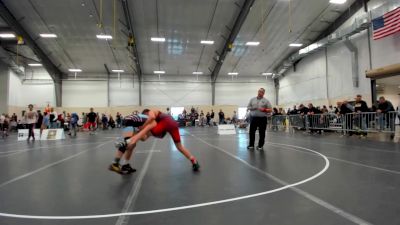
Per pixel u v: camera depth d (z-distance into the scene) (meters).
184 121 31.69
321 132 16.02
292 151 8.09
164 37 23.94
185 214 2.95
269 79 36.72
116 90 34.16
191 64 31.66
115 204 3.33
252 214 2.92
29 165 6.37
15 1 18.38
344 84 21.52
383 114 11.44
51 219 2.86
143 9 19.50
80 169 5.75
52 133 15.19
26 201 3.51
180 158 7.09
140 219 2.82
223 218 2.82
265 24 21.69
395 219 2.71
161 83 35.19
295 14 20.39
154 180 4.59
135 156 7.54
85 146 10.84
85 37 23.77
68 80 33.44
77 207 3.24
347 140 11.27
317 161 6.24
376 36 16.45
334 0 16.44
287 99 32.50
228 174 5.00
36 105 32.19
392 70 16.11
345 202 3.27
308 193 3.67
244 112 36.12
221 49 27.08
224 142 11.60
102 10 19.47
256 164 5.99
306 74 27.73
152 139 13.59
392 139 11.26
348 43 19.91
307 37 24.59
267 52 28.00
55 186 4.29
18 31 20.84
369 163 5.90
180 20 21.12
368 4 18.00
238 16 20.34
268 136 14.01
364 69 19.06
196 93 35.69
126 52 27.44
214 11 20.03
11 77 28.30
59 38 23.91
